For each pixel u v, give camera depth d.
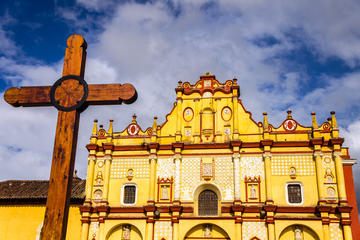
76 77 9.78
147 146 36.84
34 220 36.53
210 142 36.25
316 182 33.72
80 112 9.90
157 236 33.81
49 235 8.60
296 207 32.72
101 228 34.50
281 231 32.22
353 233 32.41
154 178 35.62
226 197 34.25
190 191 34.94
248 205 33.59
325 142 34.47
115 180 36.50
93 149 37.34
